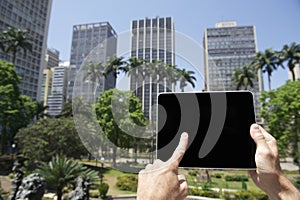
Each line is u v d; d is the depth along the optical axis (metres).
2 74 23.36
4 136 25.88
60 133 15.84
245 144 1.22
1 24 47.91
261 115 19.92
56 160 11.12
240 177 14.45
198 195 10.98
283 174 1.16
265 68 29.06
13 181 10.51
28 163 18.36
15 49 33.91
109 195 10.58
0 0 47.94
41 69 55.88
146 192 0.92
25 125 27.34
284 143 17.75
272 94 19.69
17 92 24.86
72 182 10.15
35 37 55.69
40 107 34.06
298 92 17.91
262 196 11.99
